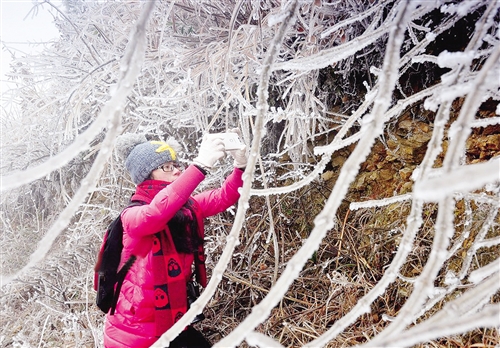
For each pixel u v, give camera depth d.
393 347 0.45
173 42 1.77
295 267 0.48
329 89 1.97
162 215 1.22
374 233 1.69
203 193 1.56
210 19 1.72
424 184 0.37
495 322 0.40
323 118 1.70
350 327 1.45
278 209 2.03
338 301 1.58
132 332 1.27
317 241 0.48
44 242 0.57
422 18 1.47
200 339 1.38
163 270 1.27
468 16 1.41
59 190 2.69
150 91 2.21
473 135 1.44
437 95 0.74
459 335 1.15
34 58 2.15
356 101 1.89
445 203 0.49
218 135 1.38
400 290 1.46
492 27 1.23
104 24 1.97
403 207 1.64
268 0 1.36
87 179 0.57
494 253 1.21
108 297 1.30
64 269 2.24
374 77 1.79
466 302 0.49
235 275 1.90
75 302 1.96
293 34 1.54
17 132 2.61
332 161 2.00
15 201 2.95
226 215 2.16
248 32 1.47
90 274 2.13
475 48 0.65
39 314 2.05
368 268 1.63
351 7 1.45
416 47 0.93
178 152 1.59
